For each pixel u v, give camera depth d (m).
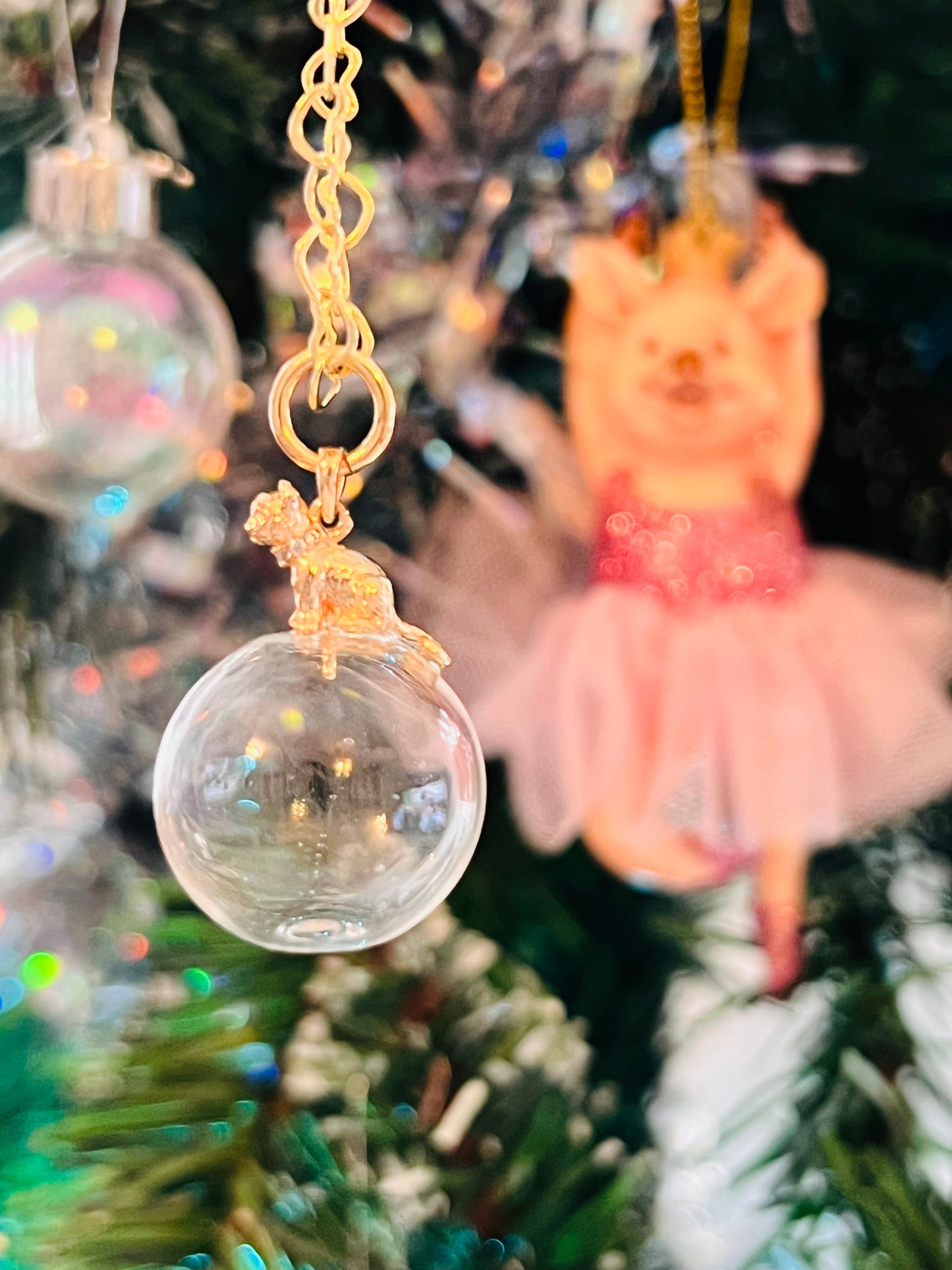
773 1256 0.21
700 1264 0.21
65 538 0.22
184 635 0.22
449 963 0.22
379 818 0.15
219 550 0.22
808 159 0.21
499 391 0.22
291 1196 0.19
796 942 0.22
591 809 0.22
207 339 0.18
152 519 0.22
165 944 0.21
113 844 0.22
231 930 0.16
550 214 0.22
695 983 0.23
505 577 0.23
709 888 0.23
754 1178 0.22
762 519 0.22
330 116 0.15
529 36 0.20
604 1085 0.22
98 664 0.22
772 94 0.22
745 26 0.20
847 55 0.22
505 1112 0.20
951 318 0.23
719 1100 0.23
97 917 0.22
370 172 0.21
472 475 0.22
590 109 0.21
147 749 0.22
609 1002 0.23
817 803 0.21
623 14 0.20
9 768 0.22
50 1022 0.21
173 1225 0.18
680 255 0.21
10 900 0.22
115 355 0.17
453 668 0.23
